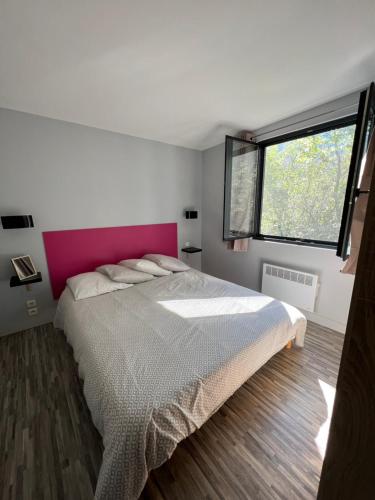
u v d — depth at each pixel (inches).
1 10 42.2
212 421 53.9
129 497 35.0
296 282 99.3
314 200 98.3
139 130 106.7
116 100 78.8
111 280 94.3
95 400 43.5
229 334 58.1
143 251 125.5
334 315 91.6
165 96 76.9
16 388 64.6
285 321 66.6
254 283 122.8
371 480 16.0
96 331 59.9
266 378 67.1
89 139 99.7
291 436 50.4
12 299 90.4
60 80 66.1
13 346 83.9
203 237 152.2
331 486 18.9
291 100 81.6
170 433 39.1
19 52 53.8
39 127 87.3
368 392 15.5
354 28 48.8
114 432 36.1
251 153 110.4
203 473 43.4
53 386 65.3
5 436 51.1
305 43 53.3
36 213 90.8
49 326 97.6
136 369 45.9
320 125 88.9
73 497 40.3
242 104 84.0
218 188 135.6
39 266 94.6
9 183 83.7
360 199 70.8
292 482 42.0
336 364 72.8
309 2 42.6
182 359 48.8
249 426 52.6
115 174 109.2
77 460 46.1
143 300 79.9
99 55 56.0
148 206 123.4
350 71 64.7
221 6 43.1
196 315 68.3
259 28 48.6
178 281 99.8
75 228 101.3
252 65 61.4
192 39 51.4
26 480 42.9
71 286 88.0
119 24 46.6
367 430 15.9
